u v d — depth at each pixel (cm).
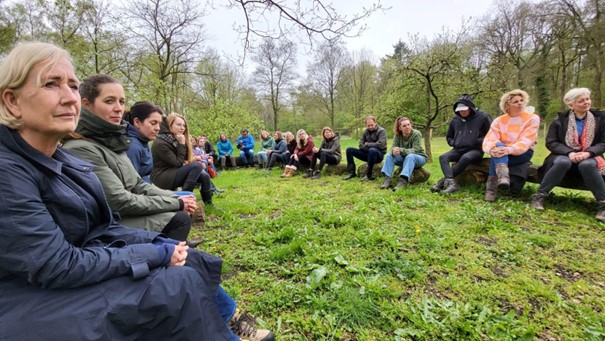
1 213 89
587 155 330
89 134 196
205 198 405
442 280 208
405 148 513
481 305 180
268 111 3033
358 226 308
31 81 100
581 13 1747
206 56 1403
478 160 442
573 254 245
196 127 1292
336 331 163
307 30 395
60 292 96
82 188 123
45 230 95
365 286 199
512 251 249
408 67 931
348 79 2748
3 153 96
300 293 196
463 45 923
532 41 1945
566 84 2117
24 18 1062
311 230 301
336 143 667
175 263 122
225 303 148
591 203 358
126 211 190
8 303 91
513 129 385
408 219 328
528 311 175
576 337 156
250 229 320
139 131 283
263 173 778
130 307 101
